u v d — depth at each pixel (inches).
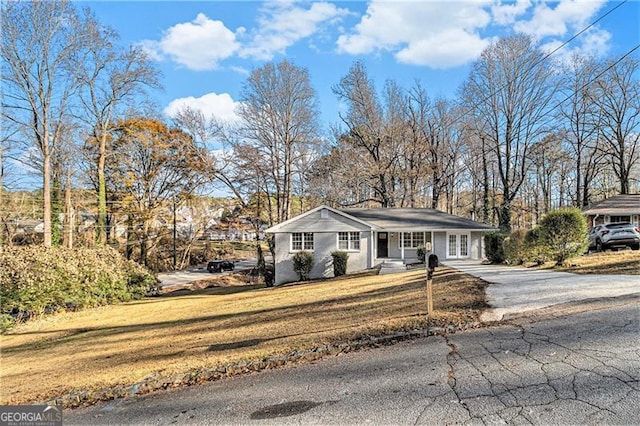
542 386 148.3
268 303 498.0
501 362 175.5
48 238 1056.8
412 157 1342.3
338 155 1347.2
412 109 1370.6
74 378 249.8
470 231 930.7
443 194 1678.2
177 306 637.3
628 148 1346.0
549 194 1690.5
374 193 1472.7
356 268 882.1
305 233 901.8
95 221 1366.9
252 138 1226.6
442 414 135.4
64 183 1227.9
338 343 232.8
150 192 1457.9
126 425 158.9
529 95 1160.2
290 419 145.0
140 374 230.1
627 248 681.6
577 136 1294.3
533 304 266.4
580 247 465.4
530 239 530.0
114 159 1358.3
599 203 1021.8
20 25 982.4
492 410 134.6
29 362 332.5
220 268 1539.1
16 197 1202.0
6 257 553.0
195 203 1609.3
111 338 402.0
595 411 127.3
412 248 954.1
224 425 147.0
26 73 1009.5
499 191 1635.1
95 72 1182.9
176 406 173.2
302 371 196.9
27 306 550.0
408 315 279.6
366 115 1336.1
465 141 1348.4
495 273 462.3
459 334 223.5
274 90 1229.1
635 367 156.0
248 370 210.4
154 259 1504.7
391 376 174.6
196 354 266.5
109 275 712.4
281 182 1277.1
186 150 1288.1
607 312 229.5
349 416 141.8
